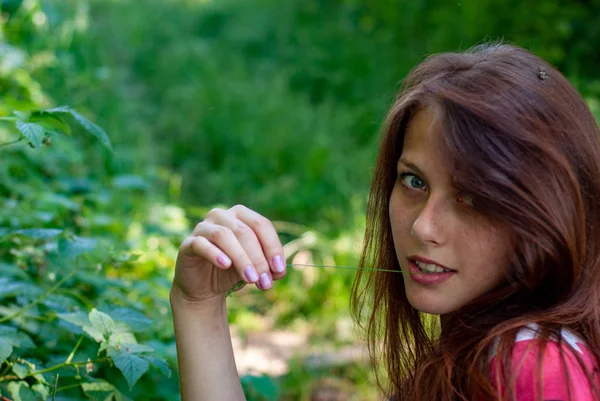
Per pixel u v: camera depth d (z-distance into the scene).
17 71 3.53
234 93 6.77
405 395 1.44
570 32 6.15
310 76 7.33
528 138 1.16
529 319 1.16
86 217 2.88
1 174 2.71
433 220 1.19
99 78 4.58
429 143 1.20
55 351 1.96
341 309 4.33
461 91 1.20
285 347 4.02
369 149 5.88
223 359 1.45
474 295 1.22
